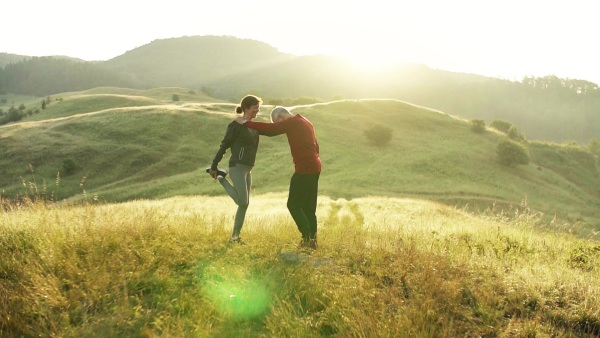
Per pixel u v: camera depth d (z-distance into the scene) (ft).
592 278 16.02
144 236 17.78
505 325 12.30
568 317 12.78
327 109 291.58
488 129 299.17
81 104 422.82
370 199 101.55
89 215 19.58
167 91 630.74
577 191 231.30
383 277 14.99
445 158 223.71
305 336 11.16
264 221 29.01
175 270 14.98
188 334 10.93
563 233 29.53
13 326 11.17
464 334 11.64
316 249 18.07
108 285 13.12
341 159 213.46
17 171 195.72
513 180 215.10
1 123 426.10
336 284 13.73
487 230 29.55
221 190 166.20
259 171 193.67
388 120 281.33
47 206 21.91
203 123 247.50
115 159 209.46
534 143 329.31
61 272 13.94
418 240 21.71
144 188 178.29
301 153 18.98
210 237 19.03
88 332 10.73
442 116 304.71
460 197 170.19
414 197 165.78
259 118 253.44
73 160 198.39
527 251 21.72
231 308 12.25
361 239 19.35
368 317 11.55
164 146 223.51
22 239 17.07
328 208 77.00
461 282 14.37
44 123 252.83
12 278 13.94
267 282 13.71
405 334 11.13
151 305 12.36
